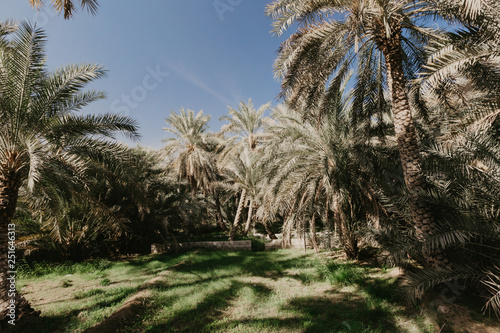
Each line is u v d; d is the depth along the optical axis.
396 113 5.89
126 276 8.27
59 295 6.33
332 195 7.73
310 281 6.70
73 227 10.48
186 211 15.93
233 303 5.45
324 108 7.79
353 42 6.25
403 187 6.76
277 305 5.20
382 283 5.85
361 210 9.05
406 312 4.40
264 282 6.93
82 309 5.23
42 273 8.75
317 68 6.54
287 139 8.68
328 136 8.52
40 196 6.94
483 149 4.23
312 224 8.68
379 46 6.28
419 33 6.60
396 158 8.39
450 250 4.97
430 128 8.22
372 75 7.95
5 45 5.40
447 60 3.86
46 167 5.39
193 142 18.05
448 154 4.80
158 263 10.05
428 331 3.76
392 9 5.39
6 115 5.25
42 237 9.66
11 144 5.18
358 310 4.66
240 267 8.74
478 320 3.80
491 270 4.08
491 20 3.89
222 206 23.97
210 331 4.18
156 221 13.33
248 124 17.03
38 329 4.32
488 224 4.02
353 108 8.30
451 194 5.12
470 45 4.23
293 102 7.28
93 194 10.39
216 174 19.20
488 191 4.25
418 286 3.98
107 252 13.11
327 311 4.71
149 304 5.26
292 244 12.93
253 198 14.96
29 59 5.30
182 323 4.53
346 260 8.83
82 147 6.07
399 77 5.88
